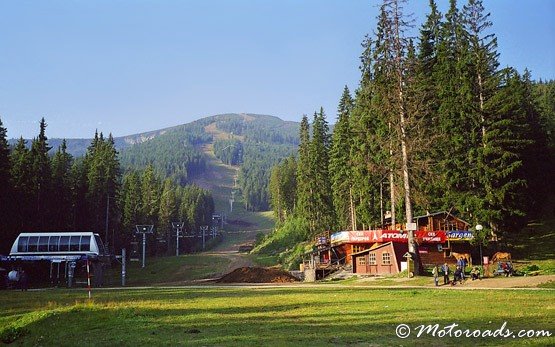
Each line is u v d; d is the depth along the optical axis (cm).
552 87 11962
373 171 4897
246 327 1538
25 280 4847
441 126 5525
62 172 8712
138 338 1398
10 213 6644
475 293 2662
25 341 1527
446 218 5653
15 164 7506
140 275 8444
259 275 5825
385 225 6406
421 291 2930
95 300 2795
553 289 2834
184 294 3234
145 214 11756
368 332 1369
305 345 1196
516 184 4962
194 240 17200
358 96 6794
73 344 1383
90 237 6481
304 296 2761
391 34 4472
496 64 5356
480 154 5056
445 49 5934
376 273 5288
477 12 5300
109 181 9256
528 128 5944
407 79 4438
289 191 14675
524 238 5803
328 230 8444
